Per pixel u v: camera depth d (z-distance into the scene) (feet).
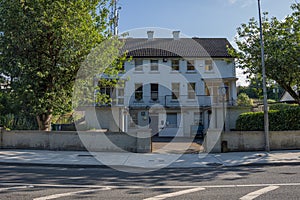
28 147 49.55
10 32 48.88
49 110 53.52
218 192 21.45
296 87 62.39
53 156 42.01
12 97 50.83
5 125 63.10
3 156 41.50
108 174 30.48
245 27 59.26
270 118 52.85
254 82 61.00
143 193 21.43
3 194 20.98
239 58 59.72
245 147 47.57
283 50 53.98
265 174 29.30
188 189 22.70
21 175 29.17
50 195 20.74
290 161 37.14
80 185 24.41
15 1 49.70
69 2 52.01
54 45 51.96
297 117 51.72
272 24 58.23
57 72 51.85
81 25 53.01
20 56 50.83
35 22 49.11
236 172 31.07
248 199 19.29
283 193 20.75
